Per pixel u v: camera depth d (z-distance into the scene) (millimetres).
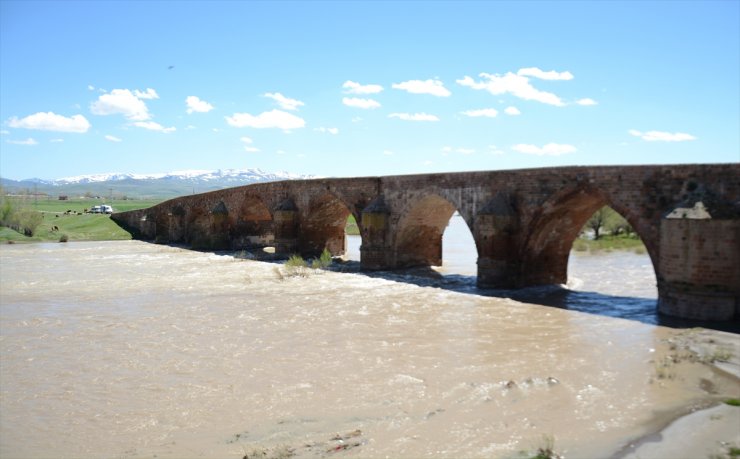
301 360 18469
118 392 15836
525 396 14719
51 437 13008
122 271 42812
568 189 29391
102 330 23234
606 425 12773
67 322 24859
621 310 26266
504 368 17203
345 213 54125
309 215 51312
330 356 18859
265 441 12375
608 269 42875
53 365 18516
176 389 15953
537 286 33406
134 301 29750
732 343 19281
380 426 13008
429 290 32562
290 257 49906
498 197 32750
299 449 11898
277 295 31062
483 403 14305
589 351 19062
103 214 96875
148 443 12539
